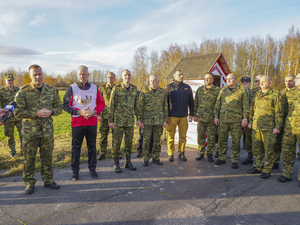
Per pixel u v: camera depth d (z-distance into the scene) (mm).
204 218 2566
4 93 5125
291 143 3701
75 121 3637
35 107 3113
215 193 3268
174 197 3109
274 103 3949
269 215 2660
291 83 4387
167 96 4977
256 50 38125
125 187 3434
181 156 5051
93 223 2432
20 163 4539
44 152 3256
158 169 4344
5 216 2543
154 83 4461
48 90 3293
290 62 31938
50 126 3266
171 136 4941
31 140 3115
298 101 3648
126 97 4188
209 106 4930
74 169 3689
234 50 41344
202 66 6117
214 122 4820
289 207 2861
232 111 4559
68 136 7828
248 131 4879
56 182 3592
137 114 4465
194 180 3789
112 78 5031
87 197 3061
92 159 3850
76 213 2635
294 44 31375
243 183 3686
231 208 2816
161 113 4543
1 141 6992
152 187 3453
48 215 2582
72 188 3357
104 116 4898
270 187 3518
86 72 3746
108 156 5156
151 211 2707
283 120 4242
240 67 39594
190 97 5141
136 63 43250
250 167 4617
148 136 4512
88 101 3723
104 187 3418
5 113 2793
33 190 3211
